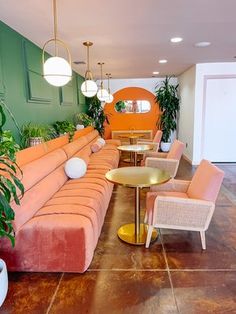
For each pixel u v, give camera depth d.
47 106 4.20
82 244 2.05
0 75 2.71
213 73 5.64
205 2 2.37
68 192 2.79
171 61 5.21
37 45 3.68
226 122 5.96
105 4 2.38
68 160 3.46
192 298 1.83
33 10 2.48
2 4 2.34
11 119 2.93
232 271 2.14
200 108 5.83
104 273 2.12
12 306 1.79
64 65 2.23
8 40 2.90
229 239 2.65
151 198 2.64
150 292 1.90
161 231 2.84
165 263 2.25
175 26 3.02
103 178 3.33
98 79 7.92
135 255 2.38
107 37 3.40
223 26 3.04
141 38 3.48
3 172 2.10
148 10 2.54
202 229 2.42
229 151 6.11
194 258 2.33
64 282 2.02
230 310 1.72
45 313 1.73
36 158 2.95
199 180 2.60
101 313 1.71
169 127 7.67
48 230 2.04
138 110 8.23
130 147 5.00
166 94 7.46
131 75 7.23
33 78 3.54
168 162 3.89
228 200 3.74
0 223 1.76
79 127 5.59
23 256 2.09
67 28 3.02
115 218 3.18
